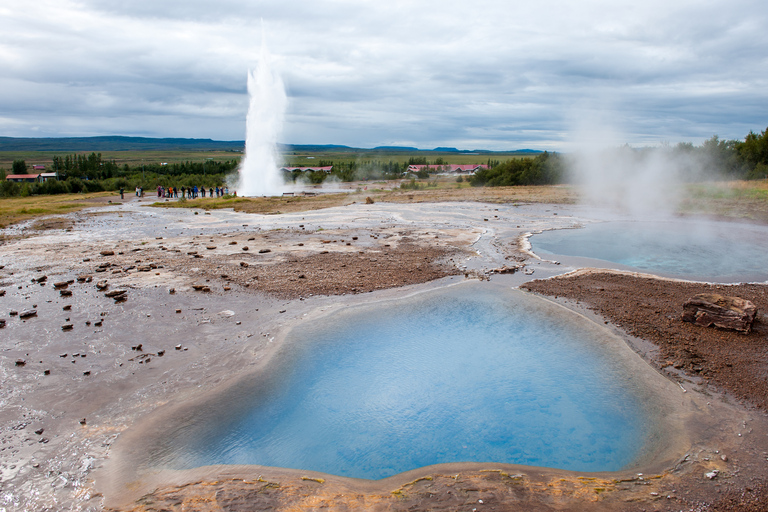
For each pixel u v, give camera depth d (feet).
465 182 228.02
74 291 39.78
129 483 17.54
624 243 62.95
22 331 31.19
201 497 16.79
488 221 82.64
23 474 17.78
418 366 27.61
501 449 20.16
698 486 17.30
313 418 22.36
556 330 32.83
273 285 42.45
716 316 32.04
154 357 27.91
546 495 16.92
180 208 105.29
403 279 45.16
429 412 22.93
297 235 68.95
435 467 18.85
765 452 19.21
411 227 76.48
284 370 26.81
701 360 27.55
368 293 40.91
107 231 72.59
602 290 41.47
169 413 22.27
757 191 104.68
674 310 35.94
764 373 25.68
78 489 17.11
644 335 31.50
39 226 76.69
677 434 20.72
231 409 22.88
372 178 285.84
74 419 21.48
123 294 38.32
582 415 22.59
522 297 40.11
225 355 28.43
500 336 31.86
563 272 47.91
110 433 20.56
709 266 50.31
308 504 16.53
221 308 36.45
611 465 19.02
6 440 19.77
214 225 79.41
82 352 28.27
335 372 26.76
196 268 47.91
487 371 27.02
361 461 19.38
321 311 36.24
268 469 18.63
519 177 178.60
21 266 48.42
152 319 33.86
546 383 25.63
